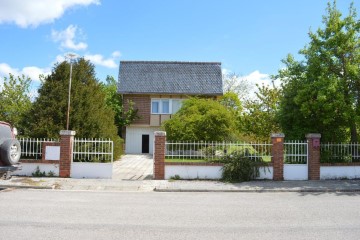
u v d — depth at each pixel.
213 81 31.98
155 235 6.52
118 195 11.14
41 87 18.20
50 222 7.34
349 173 14.46
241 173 13.68
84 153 14.41
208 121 17.39
